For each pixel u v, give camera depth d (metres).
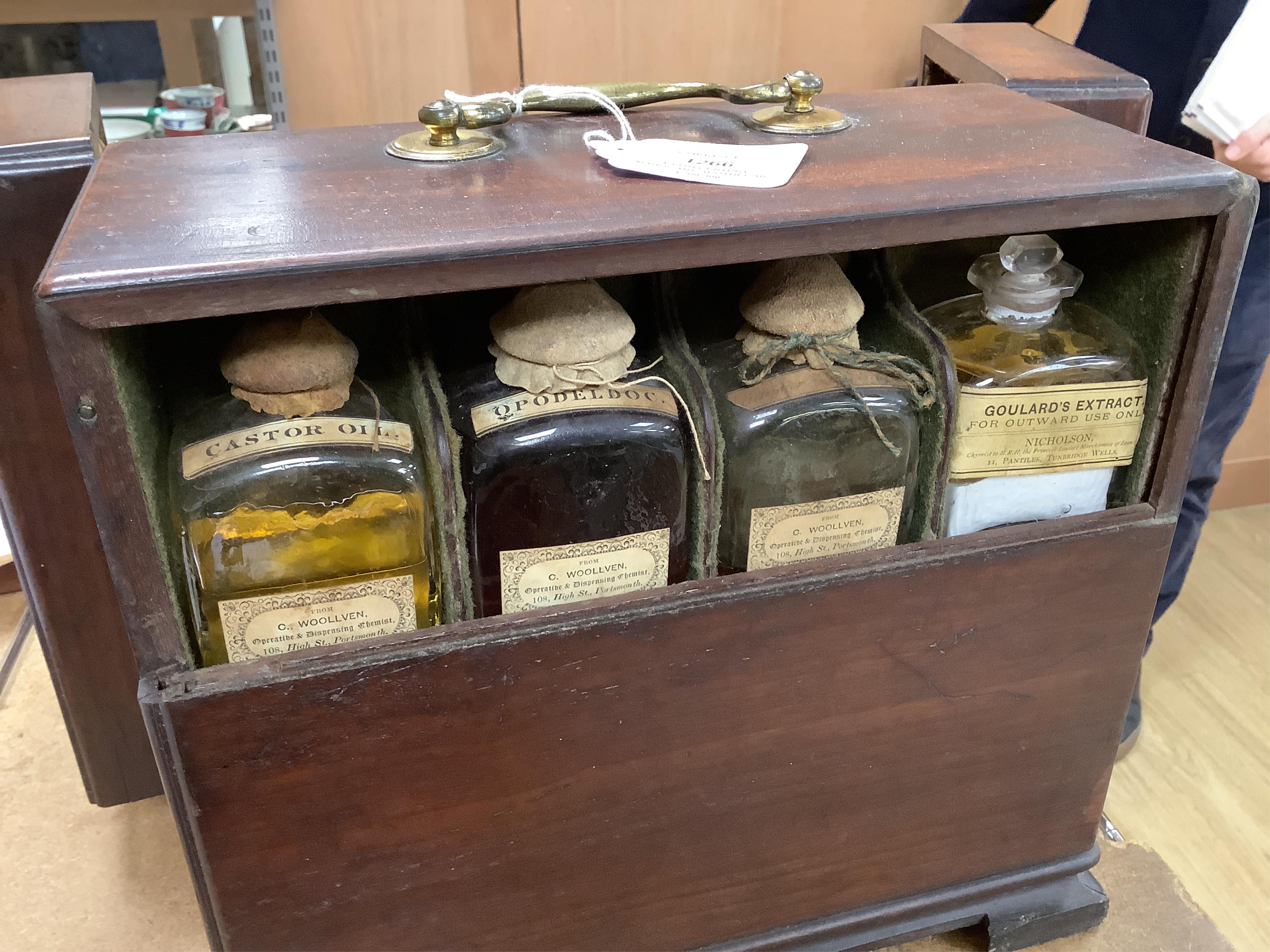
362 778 0.52
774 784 0.61
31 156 0.52
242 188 0.50
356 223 0.45
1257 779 0.86
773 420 0.55
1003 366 0.59
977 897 0.71
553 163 0.54
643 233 0.45
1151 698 0.94
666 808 0.59
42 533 0.63
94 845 0.76
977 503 0.62
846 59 0.95
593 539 0.55
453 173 0.52
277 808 0.52
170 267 0.40
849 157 0.55
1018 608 0.60
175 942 0.70
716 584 0.54
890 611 0.57
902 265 0.71
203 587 0.50
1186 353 0.56
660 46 0.91
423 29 0.88
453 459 0.52
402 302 0.55
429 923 0.59
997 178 0.51
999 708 0.63
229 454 0.49
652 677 0.54
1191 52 0.79
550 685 0.53
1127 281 0.60
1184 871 0.78
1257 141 0.65
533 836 0.58
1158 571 0.62
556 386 0.53
